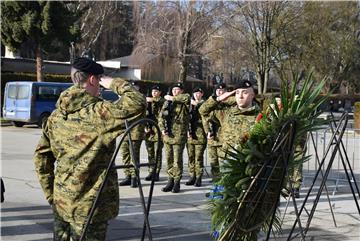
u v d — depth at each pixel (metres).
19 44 27.31
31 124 24.42
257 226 3.76
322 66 35.59
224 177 3.74
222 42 33.38
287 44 33.12
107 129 3.28
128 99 3.24
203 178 10.56
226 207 3.73
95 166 3.33
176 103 8.86
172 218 7.09
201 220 6.99
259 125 3.74
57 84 23.44
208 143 8.95
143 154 14.37
